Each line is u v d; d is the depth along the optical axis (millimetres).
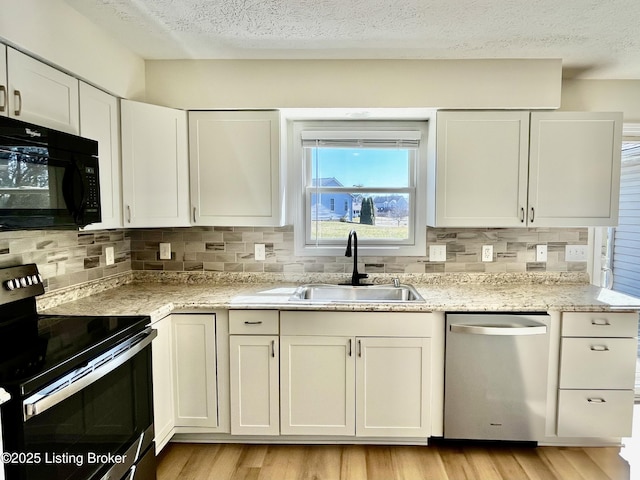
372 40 2094
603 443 2264
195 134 2434
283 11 1790
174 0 1694
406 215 2832
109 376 1529
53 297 2023
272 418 2215
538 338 2125
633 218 2914
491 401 2160
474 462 2119
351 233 2625
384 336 2152
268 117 2408
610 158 2377
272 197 2441
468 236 2740
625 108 2691
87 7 1749
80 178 1667
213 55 2312
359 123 2762
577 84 2688
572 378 2156
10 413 1109
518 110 2371
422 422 2182
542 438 2193
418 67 2340
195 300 2215
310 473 2031
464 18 1850
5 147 1305
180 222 2420
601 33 2000
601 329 2137
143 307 2033
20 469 1111
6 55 1415
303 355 2184
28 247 1854
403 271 2771
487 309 2113
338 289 2662
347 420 2195
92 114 1935
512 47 2174
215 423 2230
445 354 2162
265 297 2301
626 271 2938
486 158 2387
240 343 2189
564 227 2652
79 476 1348
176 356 2207
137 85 2303
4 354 1342
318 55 2301
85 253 2295
